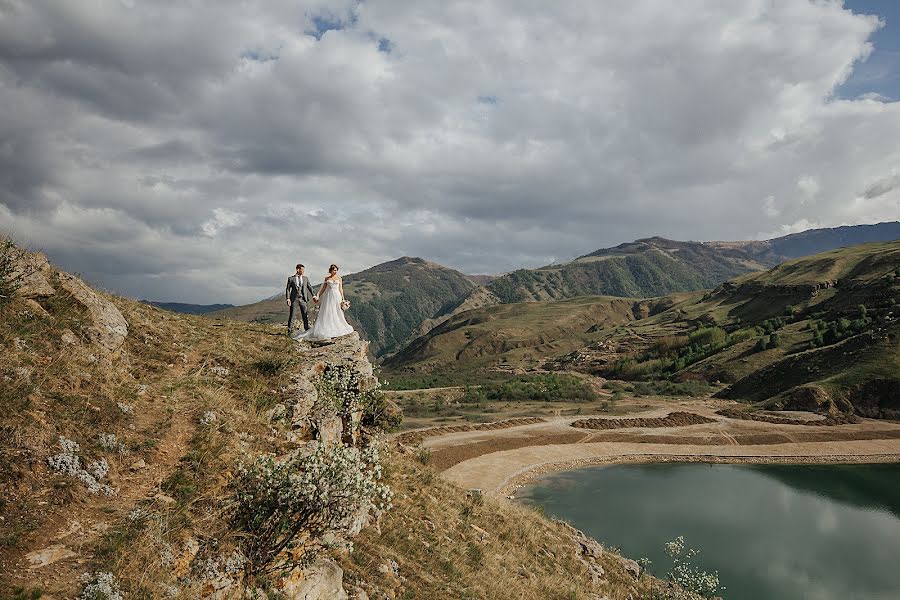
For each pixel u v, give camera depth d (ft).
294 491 24.67
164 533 21.06
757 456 203.10
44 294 31.17
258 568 23.25
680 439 222.69
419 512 46.78
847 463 198.80
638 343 564.30
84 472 21.86
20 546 17.57
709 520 128.98
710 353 455.63
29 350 26.37
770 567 100.68
